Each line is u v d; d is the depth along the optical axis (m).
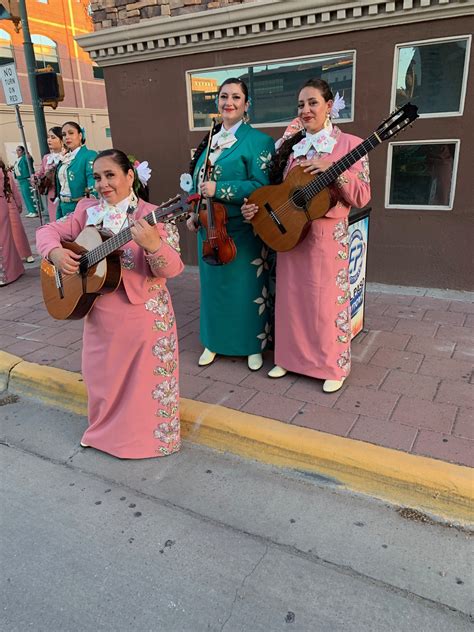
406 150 4.40
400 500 2.26
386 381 3.08
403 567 1.92
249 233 3.11
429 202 4.47
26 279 6.00
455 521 2.14
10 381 3.56
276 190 2.75
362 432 2.56
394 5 3.95
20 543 2.13
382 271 4.80
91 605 1.82
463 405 2.78
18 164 10.73
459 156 4.20
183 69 5.17
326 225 2.76
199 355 3.63
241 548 2.05
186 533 2.15
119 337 2.40
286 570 1.93
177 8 4.89
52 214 6.02
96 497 2.40
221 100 2.90
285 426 2.64
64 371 3.46
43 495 2.43
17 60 19.38
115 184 2.20
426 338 3.66
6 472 2.63
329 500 2.31
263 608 1.78
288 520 2.20
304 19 4.34
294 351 3.09
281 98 4.81
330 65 4.47
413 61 4.15
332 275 2.84
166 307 2.46
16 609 1.82
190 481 2.48
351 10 4.13
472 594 1.79
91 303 2.36
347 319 2.97
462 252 4.43
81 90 22.38
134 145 5.79
